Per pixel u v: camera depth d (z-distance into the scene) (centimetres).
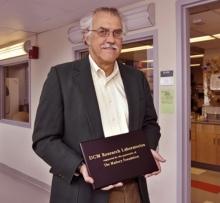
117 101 122
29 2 263
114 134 116
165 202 245
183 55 229
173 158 238
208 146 489
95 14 113
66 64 120
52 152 105
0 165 507
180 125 229
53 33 370
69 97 111
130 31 264
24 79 463
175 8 230
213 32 454
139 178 121
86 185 109
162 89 244
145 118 136
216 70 557
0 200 345
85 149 102
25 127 431
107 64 119
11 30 378
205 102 577
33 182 413
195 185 396
